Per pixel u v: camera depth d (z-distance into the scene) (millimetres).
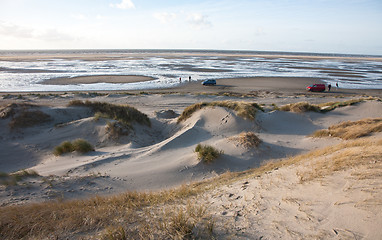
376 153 5512
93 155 11633
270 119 16094
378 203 3199
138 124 17141
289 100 30000
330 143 12414
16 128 14414
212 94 32906
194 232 3391
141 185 8438
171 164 10219
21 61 87625
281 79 50344
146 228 3598
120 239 3389
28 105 16266
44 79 45094
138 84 42281
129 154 11523
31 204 5605
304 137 14141
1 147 13000
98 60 97312
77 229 3979
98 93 31641
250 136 12516
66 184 7562
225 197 5223
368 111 18062
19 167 11555
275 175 6316
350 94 36812
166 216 4074
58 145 13430
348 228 2955
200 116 16812
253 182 6117
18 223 4242
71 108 17516
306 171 5656
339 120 16859
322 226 3135
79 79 45625
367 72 69125
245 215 3889
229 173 9070
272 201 4324
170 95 31359
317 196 4035
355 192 3721
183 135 14039
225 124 15672
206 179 8977
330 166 5438
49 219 4465
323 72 65562
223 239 3152
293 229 3213
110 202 5676
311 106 18188
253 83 45062
